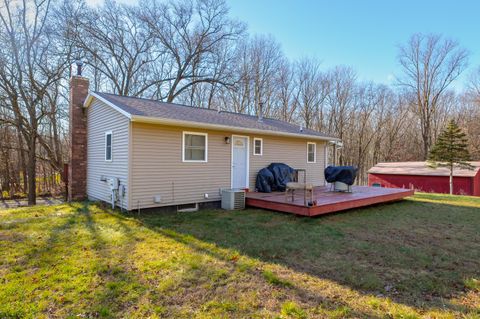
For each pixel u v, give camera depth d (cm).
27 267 362
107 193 807
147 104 854
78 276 334
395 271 357
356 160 2516
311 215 649
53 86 1519
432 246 464
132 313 257
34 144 1327
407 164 1833
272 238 498
